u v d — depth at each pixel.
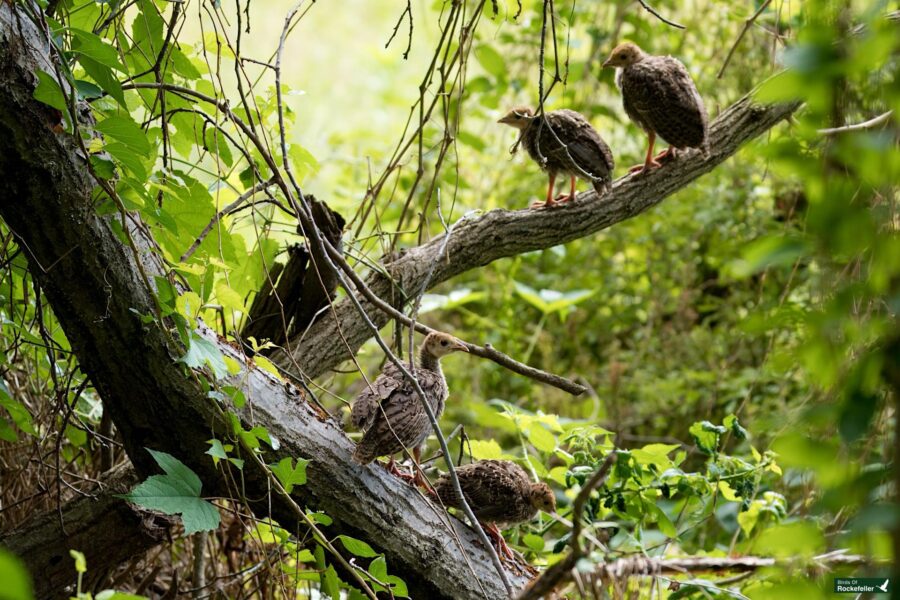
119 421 7.90
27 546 8.07
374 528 8.17
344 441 8.31
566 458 9.75
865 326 4.31
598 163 11.27
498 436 14.60
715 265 15.65
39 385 9.86
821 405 4.64
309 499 8.02
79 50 7.00
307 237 9.05
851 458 5.55
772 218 15.64
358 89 24.98
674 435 14.79
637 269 16.69
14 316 9.21
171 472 7.18
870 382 4.23
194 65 9.44
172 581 8.89
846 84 4.69
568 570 5.80
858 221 4.17
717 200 15.70
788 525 5.14
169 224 7.27
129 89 8.45
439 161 10.21
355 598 7.82
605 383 15.59
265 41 26.20
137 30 8.59
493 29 18.61
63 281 7.32
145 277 7.21
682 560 6.30
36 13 6.92
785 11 14.71
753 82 16.06
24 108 6.82
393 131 21.81
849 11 4.37
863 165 4.21
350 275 8.79
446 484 9.26
